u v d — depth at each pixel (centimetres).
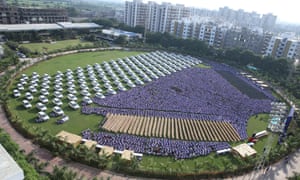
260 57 14138
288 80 11800
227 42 18925
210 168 5091
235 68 13925
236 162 5569
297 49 15275
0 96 7231
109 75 10688
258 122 7719
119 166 4894
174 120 7244
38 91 8338
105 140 5812
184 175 4847
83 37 17650
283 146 6056
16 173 2906
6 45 12281
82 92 8500
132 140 5922
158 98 8694
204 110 8125
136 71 11438
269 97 9912
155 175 4812
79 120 6794
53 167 4703
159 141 5997
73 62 11919
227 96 9519
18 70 9675
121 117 7069
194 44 16338
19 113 6794
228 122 7425
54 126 6375
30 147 5331
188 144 6000
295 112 8256
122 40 16725
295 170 5484
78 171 4747
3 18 17188
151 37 17938
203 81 10988
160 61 13538
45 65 11038
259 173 5250
